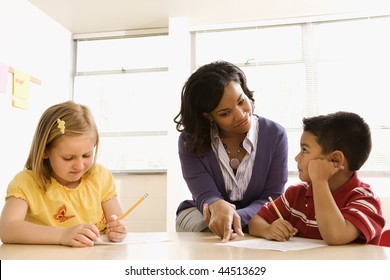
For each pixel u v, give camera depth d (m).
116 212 1.19
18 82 2.42
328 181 0.96
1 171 2.28
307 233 0.98
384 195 2.68
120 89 3.19
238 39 3.09
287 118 2.92
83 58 3.27
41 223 1.05
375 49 2.85
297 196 1.05
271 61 3.01
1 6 2.35
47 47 2.86
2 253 0.73
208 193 1.19
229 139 1.27
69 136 1.01
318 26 2.97
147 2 2.70
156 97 3.13
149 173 3.00
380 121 2.78
